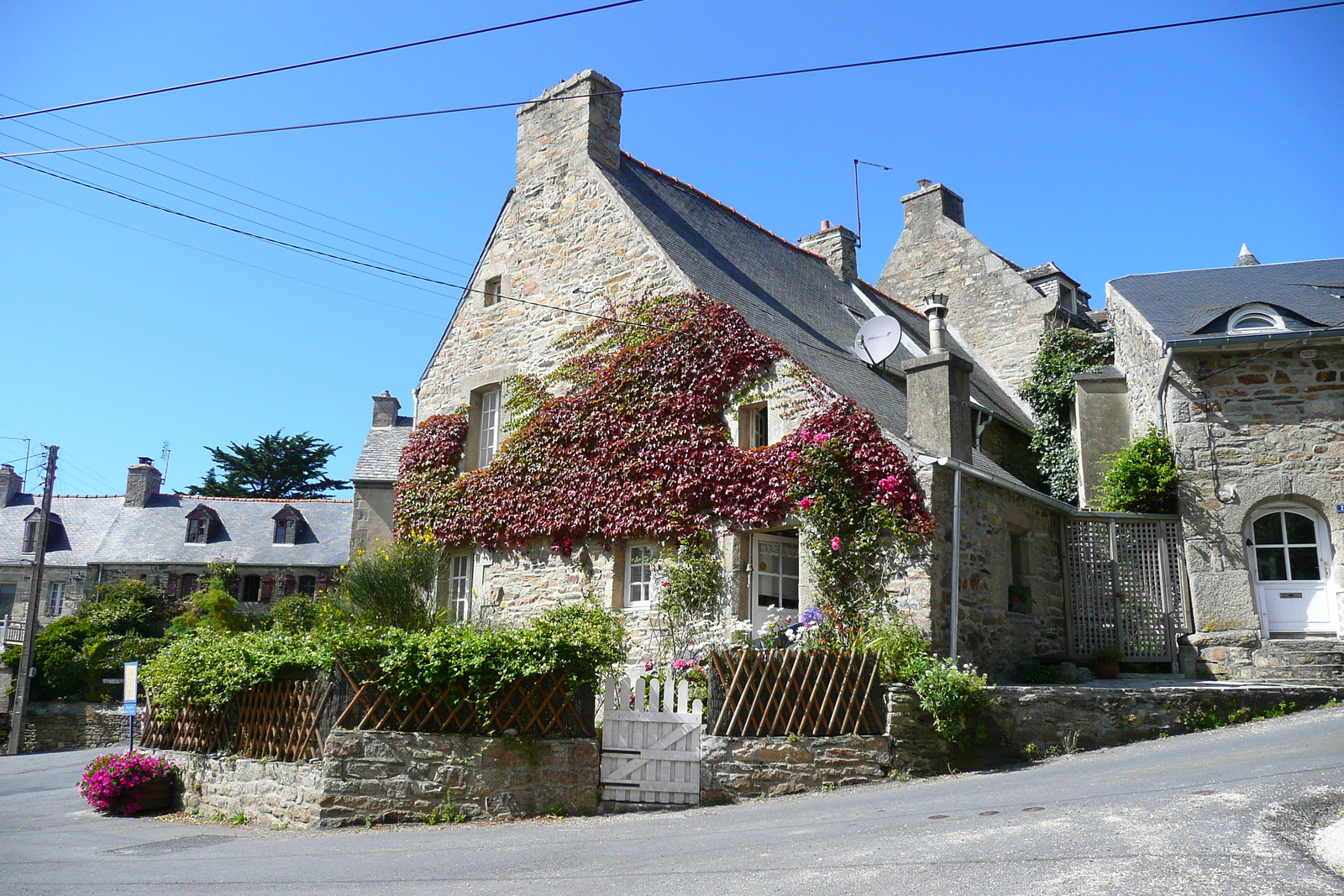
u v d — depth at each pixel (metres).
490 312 16.59
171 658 11.58
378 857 7.35
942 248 22.62
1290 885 4.63
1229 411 13.00
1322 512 12.52
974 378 19.02
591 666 9.40
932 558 11.03
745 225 18.42
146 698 12.22
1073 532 13.79
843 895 5.10
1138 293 15.73
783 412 12.45
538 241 16.11
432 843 7.84
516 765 9.06
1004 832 6.12
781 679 9.47
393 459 20.30
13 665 29.09
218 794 10.31
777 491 12.06
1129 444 16.11
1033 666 12.41
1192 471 13.01
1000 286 21.31
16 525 37.50
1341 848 5.16
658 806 9.05
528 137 16.84
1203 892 4.63
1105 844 5.57
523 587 14.64
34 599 28.27
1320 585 12.52
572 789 9.09
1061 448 17.72
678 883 5.71
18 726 26.77
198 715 11.05
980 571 11.88
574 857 6.84
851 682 9.69
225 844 8.41
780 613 12.59
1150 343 14.23
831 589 11.48
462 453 16.12
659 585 12.90
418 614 12.41
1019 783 8.22
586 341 14.84
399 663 9.20
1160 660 12.99
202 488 44.78
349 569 13.38
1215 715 10.31
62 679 28.95
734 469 12.48
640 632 12.94
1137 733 10.12
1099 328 21.83
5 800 13.44
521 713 9.18
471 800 8.98
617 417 13.88
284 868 7.05
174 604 33.12
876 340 14.45
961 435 11.94
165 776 11.06
